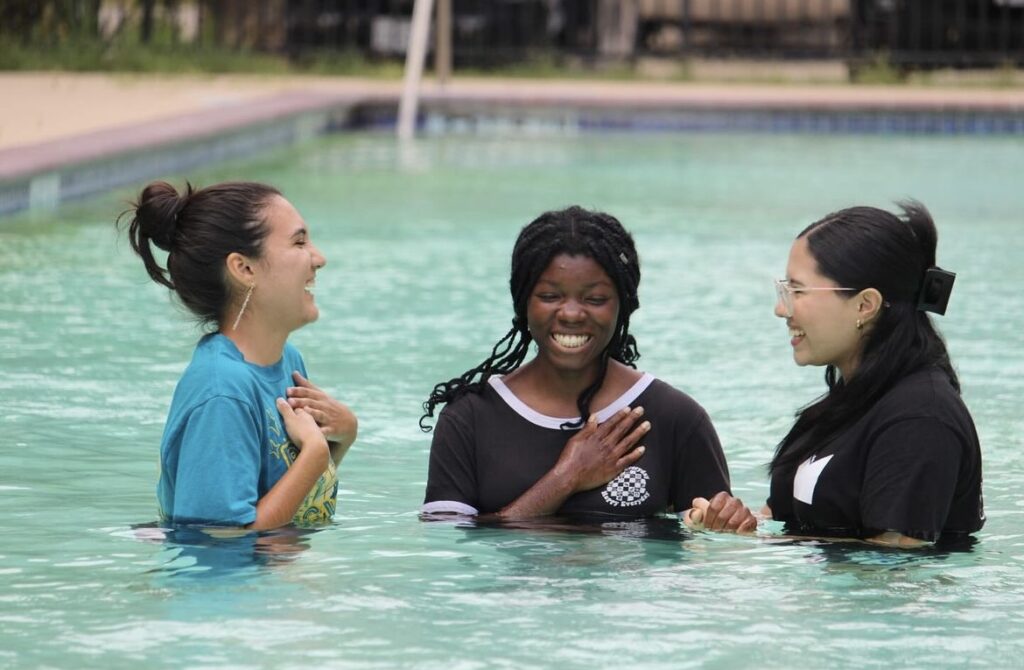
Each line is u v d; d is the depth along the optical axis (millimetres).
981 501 7934
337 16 43594
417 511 8312
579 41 43969
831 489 7664
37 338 13562
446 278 17000
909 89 39188
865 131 35219
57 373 12242
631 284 7723
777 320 15109
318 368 12688
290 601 6727
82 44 38062
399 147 31688
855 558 7387
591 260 7574
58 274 16750
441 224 21141
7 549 7543
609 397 7980
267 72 39219
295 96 33750
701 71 43625
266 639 6277
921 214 7633
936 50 41719
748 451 10422
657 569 7203
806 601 6801
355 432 7996
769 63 44062
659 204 23656
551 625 6461
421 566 7215
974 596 6895
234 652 6133
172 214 7559
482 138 33844
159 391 11727
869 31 42438
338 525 7938
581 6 43750
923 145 33219
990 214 22859
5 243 18703
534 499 7879
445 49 36594
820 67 44312
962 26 41781
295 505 7590
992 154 31516
